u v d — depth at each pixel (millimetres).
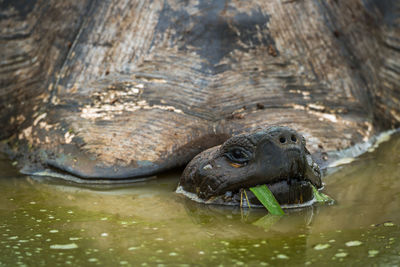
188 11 12867
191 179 9680
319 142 11531
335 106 12703
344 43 14055
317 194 9250
